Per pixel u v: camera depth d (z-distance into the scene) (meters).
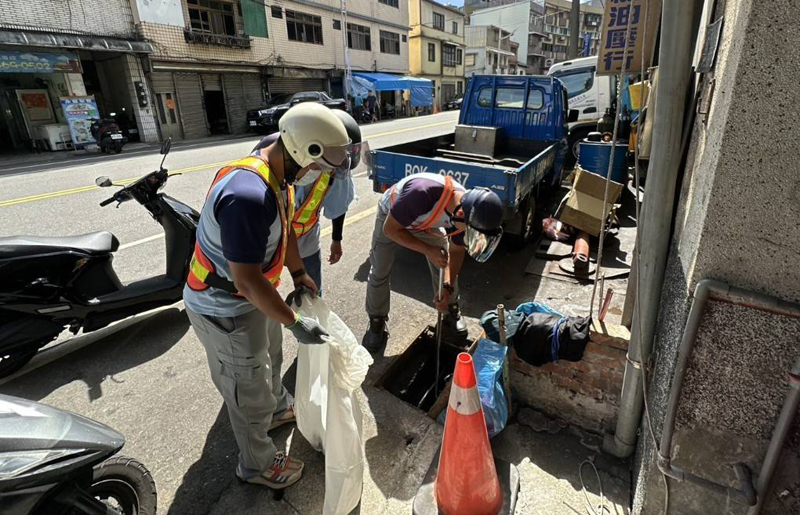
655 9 2.67
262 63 19.27
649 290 1.64
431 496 1.88
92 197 6.72
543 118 6.10
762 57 0.99
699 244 1.20
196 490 1.98
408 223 2.37
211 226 1.50
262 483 1.92
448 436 1.71
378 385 2.63
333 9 22.42
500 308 2.17
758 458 1.29
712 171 1.14
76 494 1.28
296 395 2.06
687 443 1.37
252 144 13.68
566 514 1.81
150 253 4.52
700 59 1.52
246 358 1.68
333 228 3.02
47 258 2.67
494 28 43.47
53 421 1.29
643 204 1.60
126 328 3.34
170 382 2.73
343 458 1.76
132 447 2.23
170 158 10.77
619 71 2.92
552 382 2.24
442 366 3.15
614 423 2.15
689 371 1.29
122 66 15.20
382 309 2.96
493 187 4.00
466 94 6.59
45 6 12.54
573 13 15.76
